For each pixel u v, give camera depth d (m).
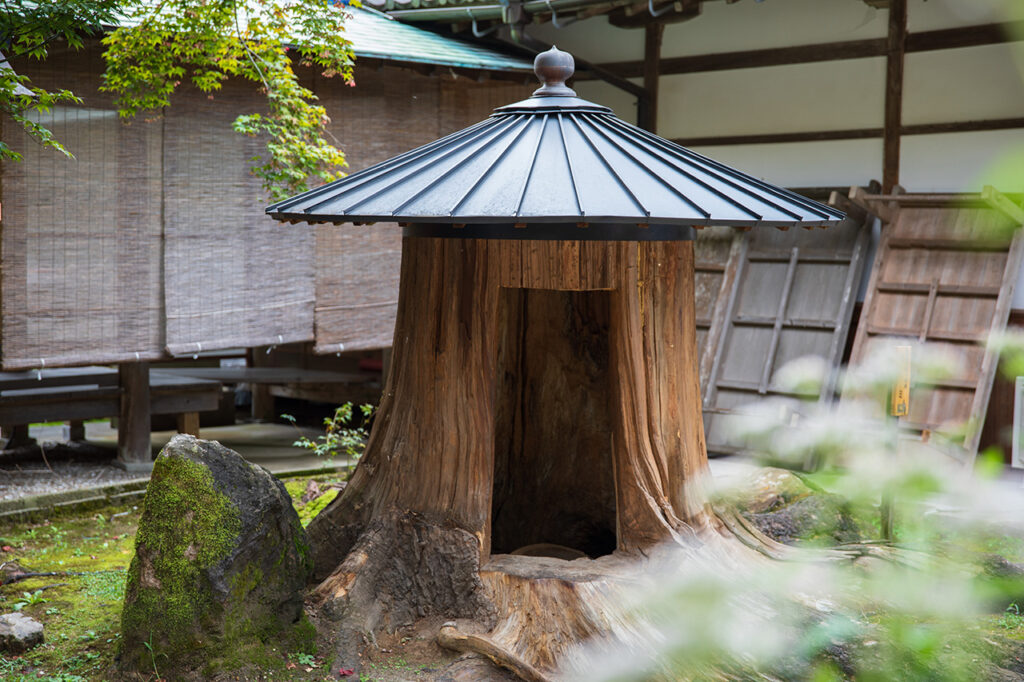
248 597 3.92
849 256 7.94
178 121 6.82
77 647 4.29
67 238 6.40
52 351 6.40
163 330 6.90
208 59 6.20
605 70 8.98
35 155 6.21
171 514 3.87
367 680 3.83
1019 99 7.25
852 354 7.50
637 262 4.36
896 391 4.24
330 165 7.59
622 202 3.54
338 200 3.95
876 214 7.62
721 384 8.04
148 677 3.79
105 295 6.61
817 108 8.23
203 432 9.39
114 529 6.34
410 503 4.45
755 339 8.09
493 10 8.10
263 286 7.40
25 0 5.35
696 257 8.72
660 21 8.68
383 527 4.42
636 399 4.39
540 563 4.36
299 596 4.12
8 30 5.18
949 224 7.53
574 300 5.50
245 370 10.05
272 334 7.49
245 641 3.88
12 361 6.23
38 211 6.25
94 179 6.48
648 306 4.42
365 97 7.77
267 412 10.10
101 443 8.27
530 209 3.45
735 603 3.81
